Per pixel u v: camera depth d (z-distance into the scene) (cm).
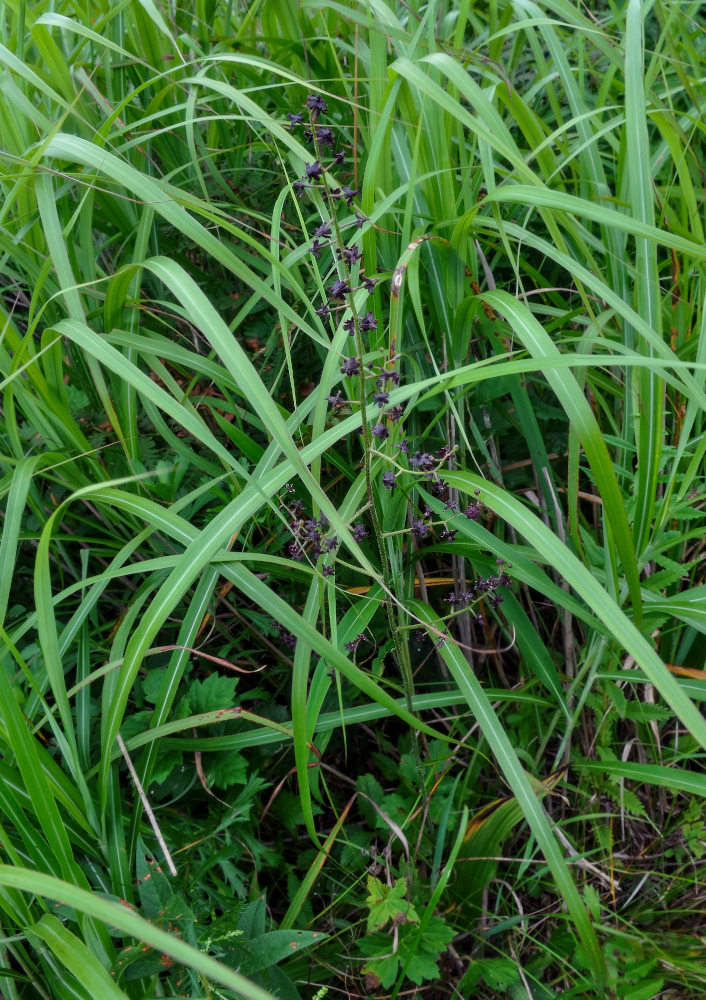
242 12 114
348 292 73
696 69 102
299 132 100
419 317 83
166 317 104
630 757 105
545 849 80
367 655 98
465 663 85
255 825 95
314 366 102
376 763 104
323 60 106
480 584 87
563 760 101
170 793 93
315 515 82
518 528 75
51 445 93
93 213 101
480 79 110
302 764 80
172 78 101
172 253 103
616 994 93
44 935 73
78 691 88
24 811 81
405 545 97
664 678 71
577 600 96
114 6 98
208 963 60
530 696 94
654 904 101
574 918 79
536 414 103
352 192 74
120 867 82
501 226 84
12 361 82
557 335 96
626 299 93
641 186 83
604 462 75
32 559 101
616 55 95
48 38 90
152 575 91
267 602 80
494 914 98
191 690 91
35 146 83
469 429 100
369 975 89
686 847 102
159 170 101
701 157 108
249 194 102
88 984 70
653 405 82
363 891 96
